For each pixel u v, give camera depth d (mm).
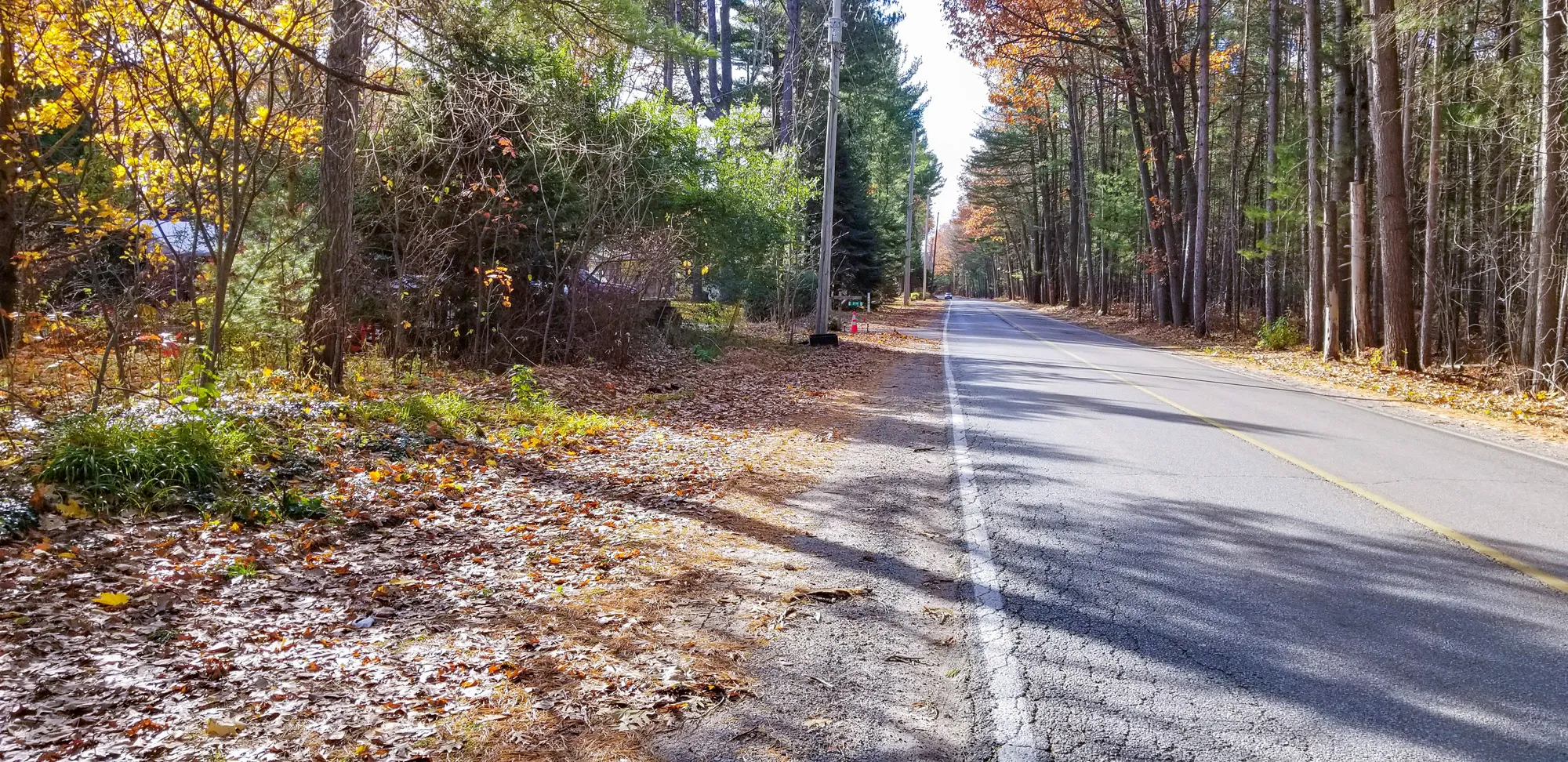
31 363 10008
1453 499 7168
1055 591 4988
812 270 29766
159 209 9859
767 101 37844
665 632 4422
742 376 16469
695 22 38031
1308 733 3381
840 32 23047
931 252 112000
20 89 9273
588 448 9055
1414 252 27047
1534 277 16203
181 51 8406
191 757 3113
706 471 8273
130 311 9500
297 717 3438
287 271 10633
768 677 3902
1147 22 33656
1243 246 41594
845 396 14242
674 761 3184
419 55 9023
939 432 10641
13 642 3857
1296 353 24469
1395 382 16984
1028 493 7414
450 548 5703
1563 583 5086
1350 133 24578
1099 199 46219
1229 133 42906
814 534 6211
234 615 4422
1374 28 18031
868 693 3746
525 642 4246
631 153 15383
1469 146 22781
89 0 7895
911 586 5102
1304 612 4645
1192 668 3973
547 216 14359
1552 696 3682
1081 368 19562
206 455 6320
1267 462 8742
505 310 14141
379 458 7680
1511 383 15906
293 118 9336
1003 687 3789
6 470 5762
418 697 3639
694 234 18688
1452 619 4539
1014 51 34250
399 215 12703
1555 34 14695
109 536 5180
